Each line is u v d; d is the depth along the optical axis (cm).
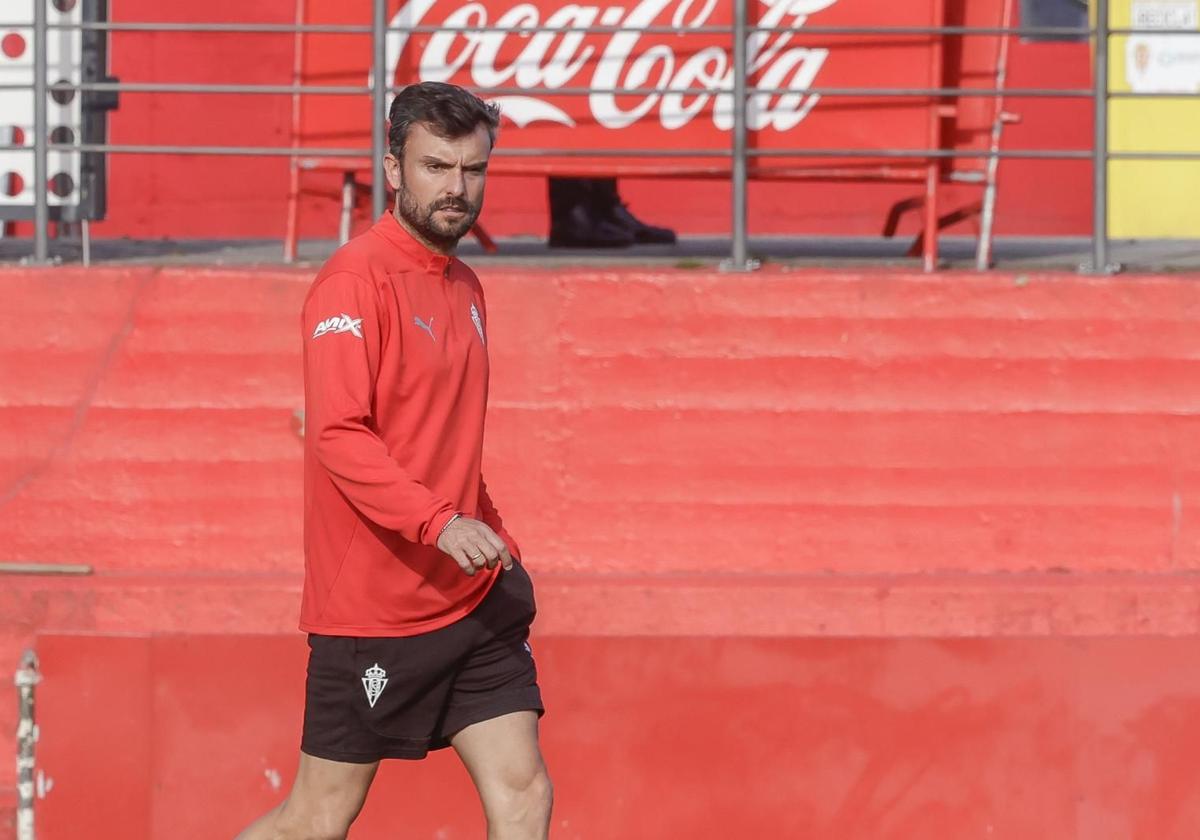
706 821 1947
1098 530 2019
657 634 1939
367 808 1959
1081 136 3788
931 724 1941
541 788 1435
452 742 1455
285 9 3681
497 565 1296
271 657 1933
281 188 3712
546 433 2020
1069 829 1947
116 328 2011
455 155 1360
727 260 2120
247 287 2017
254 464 2016
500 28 2127
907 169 2186
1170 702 1939
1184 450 2017
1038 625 1938
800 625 1942
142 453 2009
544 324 2020
